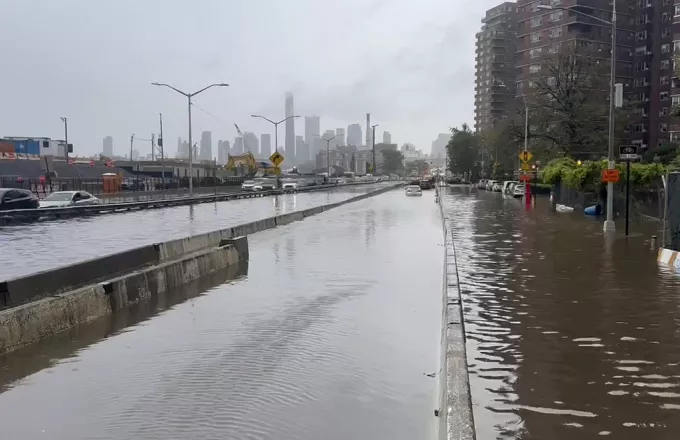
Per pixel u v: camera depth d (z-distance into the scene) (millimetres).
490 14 167125
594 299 11055
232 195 64500
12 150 80688
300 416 6309
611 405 6047
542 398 6258
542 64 74250
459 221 30547
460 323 8484
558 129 62844
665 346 8062
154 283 13094
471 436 4648
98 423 6121
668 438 5270
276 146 78938
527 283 12773
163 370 7859
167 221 34375
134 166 105938
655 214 32000
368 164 198125
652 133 104750
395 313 11219
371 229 29234
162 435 5809
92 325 10367
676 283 12609
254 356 8492
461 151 144375
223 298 12688
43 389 7152
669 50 102312
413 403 6719
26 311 9258
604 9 98312
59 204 38906
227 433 5855
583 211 36312
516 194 61844
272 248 21531
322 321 10602
